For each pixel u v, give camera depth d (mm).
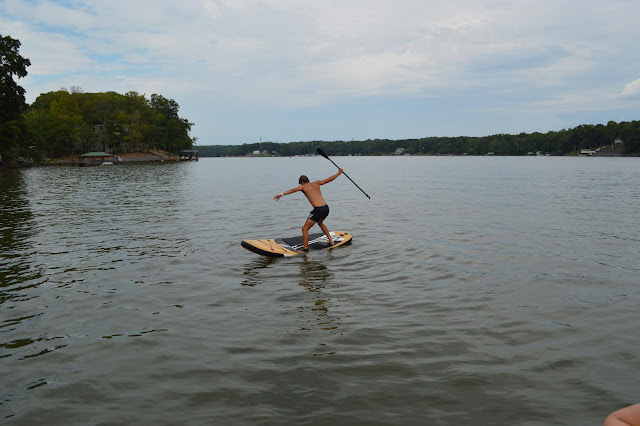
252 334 4871
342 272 7434
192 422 3221
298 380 3826
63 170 60719
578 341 4590
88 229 11859
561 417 3223
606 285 6520
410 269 7551
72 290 6527
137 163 104062
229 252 9047
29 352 4480
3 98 53406
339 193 23438
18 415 3348
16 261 8305
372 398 3514
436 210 15484
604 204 16844
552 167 68000
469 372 3934
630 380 3762
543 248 9039
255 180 38375
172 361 4242
